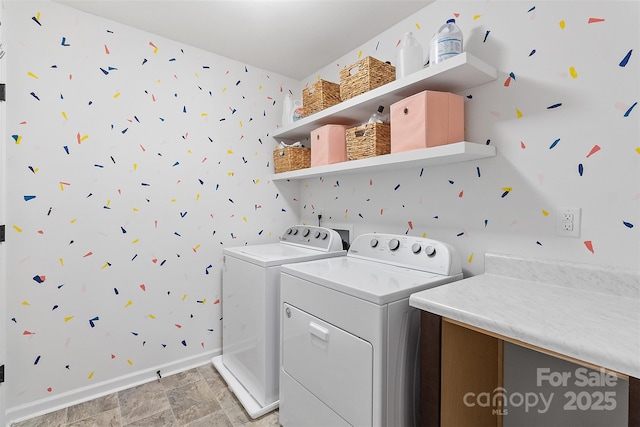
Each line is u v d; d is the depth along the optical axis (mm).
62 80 1669
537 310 898
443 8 1596
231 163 2297
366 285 1166
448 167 1582
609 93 1071
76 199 1718
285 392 1509
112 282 1836
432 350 1008
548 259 1224
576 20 1146
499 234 1379
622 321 807
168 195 2025
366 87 1629
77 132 1716
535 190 1260
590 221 1118
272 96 2514
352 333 1139
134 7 1696
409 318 1131
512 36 1322
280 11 1738
